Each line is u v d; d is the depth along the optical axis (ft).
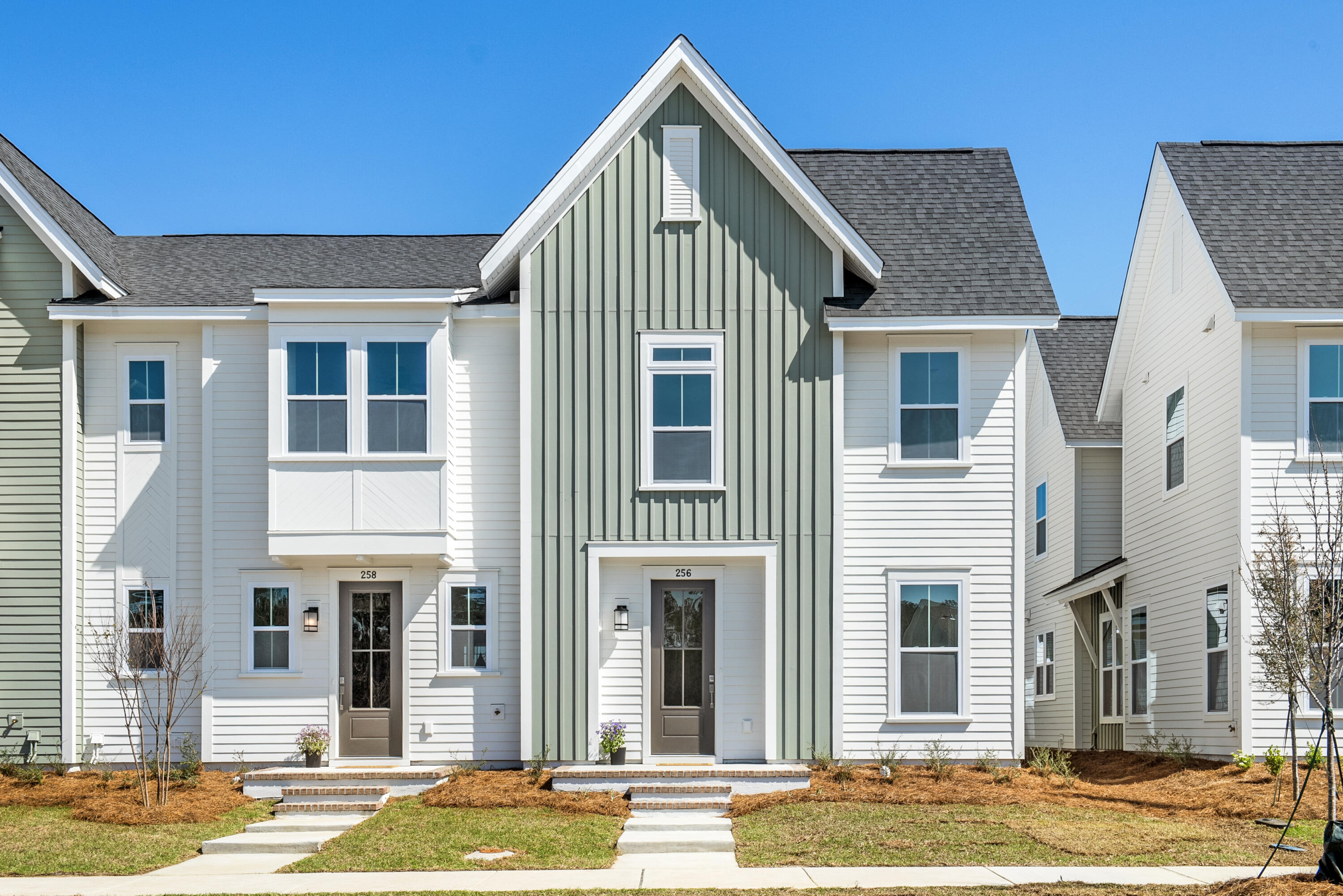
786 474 55.01
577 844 42.98
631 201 55.88
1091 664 79.97
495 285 56.90
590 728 54.19
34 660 56.08
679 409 55.31
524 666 54.39
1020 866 39.11
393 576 57.00
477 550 56.65
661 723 55.31
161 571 57.26
